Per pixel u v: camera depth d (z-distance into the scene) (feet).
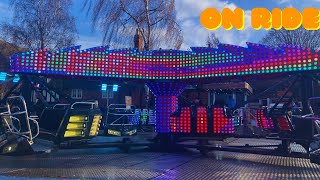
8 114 20.90
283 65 20.74
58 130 22.82
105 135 34.30
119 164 19.12
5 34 79.46
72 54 23.84
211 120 24.43
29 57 22.76
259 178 15.79
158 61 26.03
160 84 26.45
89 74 24.20
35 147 23.56
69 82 70.18
